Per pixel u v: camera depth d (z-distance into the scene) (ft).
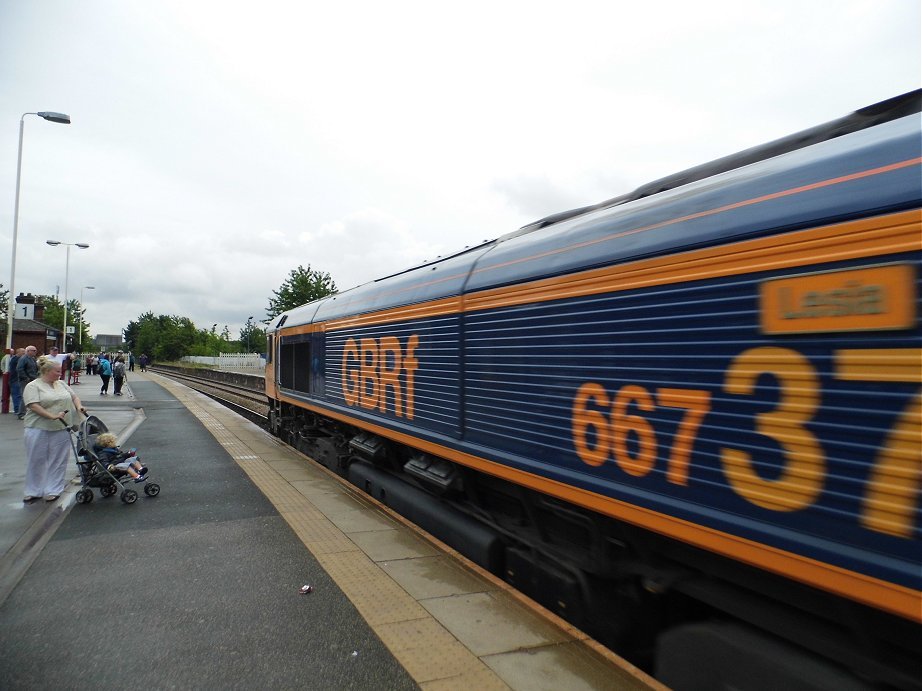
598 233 10.30
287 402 34.45
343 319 23.57
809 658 7.45
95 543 16.29
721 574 8.55
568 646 10.44
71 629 11.19
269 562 14.83
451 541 16.20
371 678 9.49
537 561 13.10
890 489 5.73
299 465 28.71
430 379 15.88
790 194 7.16
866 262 6.15
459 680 9.36
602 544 10.92
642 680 9.16
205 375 137.90
